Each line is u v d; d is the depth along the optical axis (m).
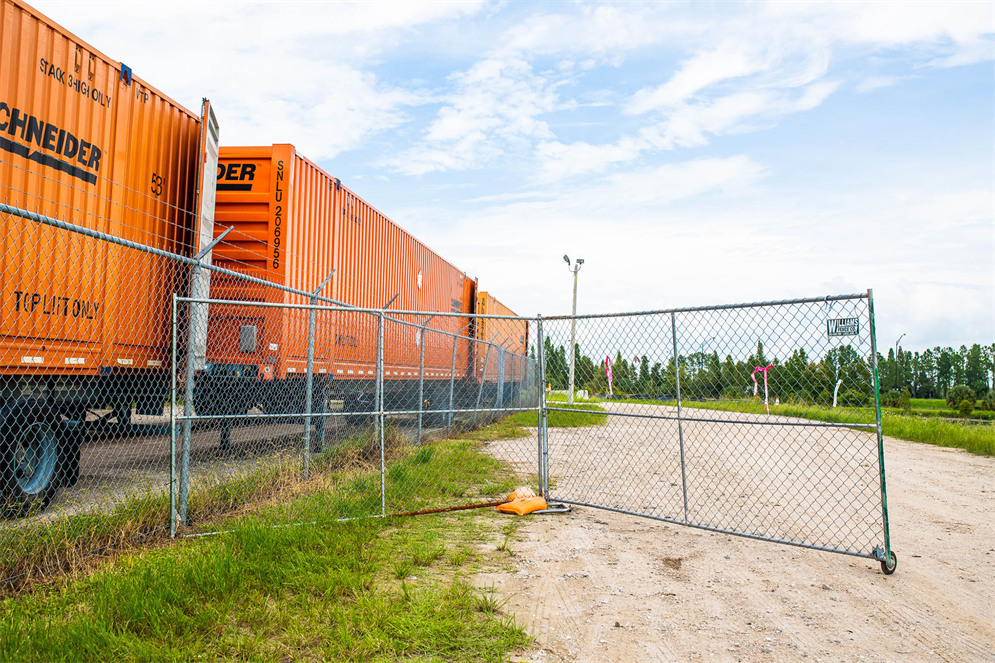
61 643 3.22
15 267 6.05
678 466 11.35
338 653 3.38
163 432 10.91
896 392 43.19
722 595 4.61
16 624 3.31
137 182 7.84
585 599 4.43
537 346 7.77
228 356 9.87
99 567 4.55
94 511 5.37
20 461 6.06
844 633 3.96
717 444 15.37
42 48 6.35
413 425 15.80
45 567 4.47
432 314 7.29
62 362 6.62
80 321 6.86
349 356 12.63
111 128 7.37
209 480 6.69
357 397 12.98
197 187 8.27
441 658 3.42
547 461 7.66
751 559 5.55
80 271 6.86
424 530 6.08
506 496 7.79
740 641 3.80
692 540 6.15
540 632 3.83
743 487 9.30
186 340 8.48
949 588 4.88
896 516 7.46
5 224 5.92
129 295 7.65
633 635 3.84
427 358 17.48
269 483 7.07
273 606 3.99
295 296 10.52
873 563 5.55
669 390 6.75
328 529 5.64
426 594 4.27
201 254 6.32
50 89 6.45
